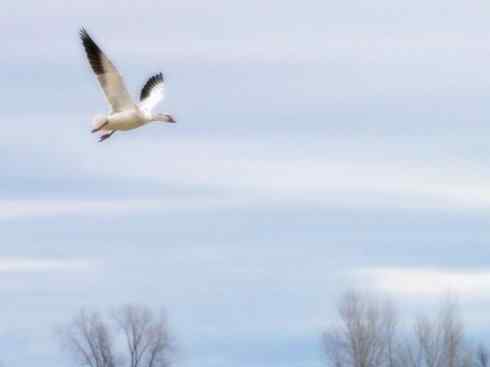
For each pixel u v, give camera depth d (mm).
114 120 39750
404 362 68375
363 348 68562
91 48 39406
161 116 40375
